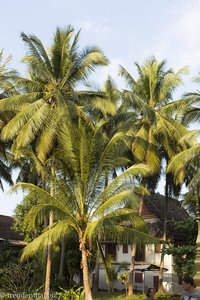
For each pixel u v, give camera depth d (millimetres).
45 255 28078
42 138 23578
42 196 19641
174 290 36531
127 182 20000
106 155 20594
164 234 33656
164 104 31875
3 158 33594
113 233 20000
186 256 32375
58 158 20594
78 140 20219
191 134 25438
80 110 24219
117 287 38594
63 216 19719
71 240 32688
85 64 24578
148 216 39969
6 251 31594
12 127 23484
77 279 36250
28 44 24750
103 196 20109
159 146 31828
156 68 31766
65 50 24969
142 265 37031
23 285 24750
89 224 19750
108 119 29078
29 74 27469
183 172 29344
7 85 28250
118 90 32875
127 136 29250
